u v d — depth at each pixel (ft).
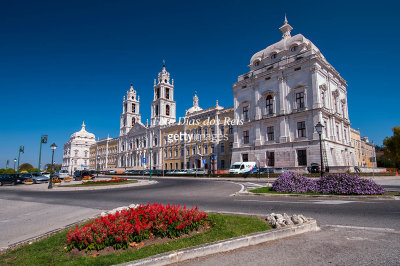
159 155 247.29
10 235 25.89
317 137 118.11
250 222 24.40
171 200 48.93
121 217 22.09
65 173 160.97
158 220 21.42
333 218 28.17
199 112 207.92
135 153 289.53
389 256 16.57
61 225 28.96
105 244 19.26
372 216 28.50
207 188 72.84
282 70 136.26
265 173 115.75
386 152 225.76
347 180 47.65
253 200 44.86
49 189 83.30
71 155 398.21
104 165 354.33
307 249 18.44
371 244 19.06
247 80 152.87
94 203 47.55
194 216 22.98
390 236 20.92
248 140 150.30
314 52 129.08
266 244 19.92
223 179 115.96
